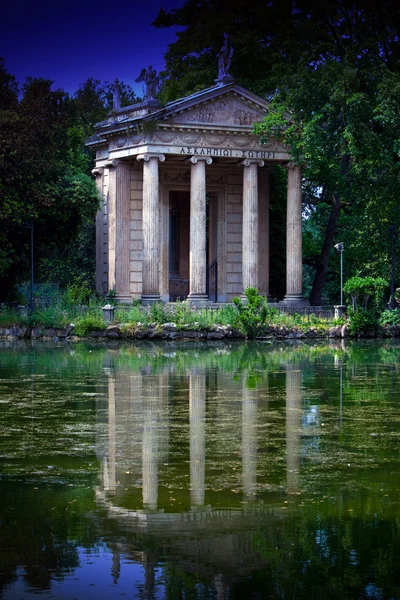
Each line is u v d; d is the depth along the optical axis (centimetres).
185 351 8694
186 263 14262
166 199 13238
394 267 12175
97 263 14000
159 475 3200
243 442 3819
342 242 13612
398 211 11444
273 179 14775
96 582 2184
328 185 13162
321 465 3372
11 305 11838
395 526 2600
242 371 6644
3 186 11569
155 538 2489
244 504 2823
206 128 12350
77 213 12862
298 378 6181
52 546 2427
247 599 2098
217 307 12200
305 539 2488
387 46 11325
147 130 12125
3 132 11669
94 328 10519
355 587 2166
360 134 10712
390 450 3656
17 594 2119
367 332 11275
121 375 6312
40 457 3509
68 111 13012
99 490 2988
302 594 2125
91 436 3950
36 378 6097
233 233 13550
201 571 2256
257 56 13675
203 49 14600
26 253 12794
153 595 2112
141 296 12550
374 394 5344
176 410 4691
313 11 12044
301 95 11238
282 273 14775
